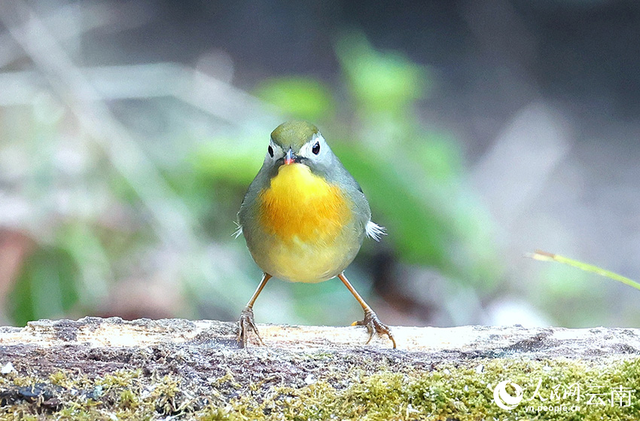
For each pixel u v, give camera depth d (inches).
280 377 229.6
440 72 888.9
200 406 219.8
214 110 551.8
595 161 729.0
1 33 605.0
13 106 498.6
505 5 933.2
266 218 271.3
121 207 468.8
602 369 228.7
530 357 242.2
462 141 754.2
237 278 453.7
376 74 523.5
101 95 573.3
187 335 262.8
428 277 495.5
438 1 974.4
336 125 559.5
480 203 539.5
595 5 909.2
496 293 541.3
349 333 276.5
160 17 917.2
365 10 961.5
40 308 414.3
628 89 853.8
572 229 627.8
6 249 416.5
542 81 876.0
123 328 258.1
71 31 675.4
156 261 447.2
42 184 442.6
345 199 278.2
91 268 424.8
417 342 272.5
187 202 480.4
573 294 553.0
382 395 221.1
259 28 936.3
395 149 504.4
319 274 285.4
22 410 213.8
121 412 215.3
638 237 617.0
